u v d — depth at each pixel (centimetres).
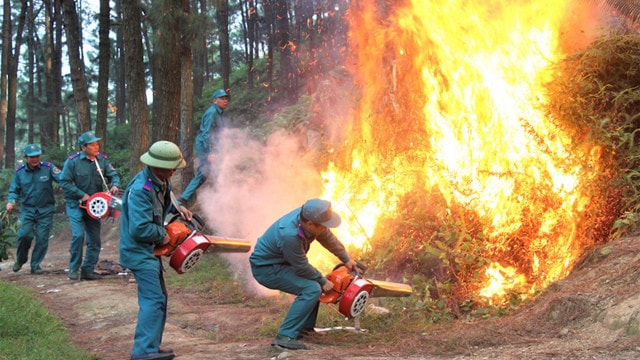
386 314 589
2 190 2306
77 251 927
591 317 449
